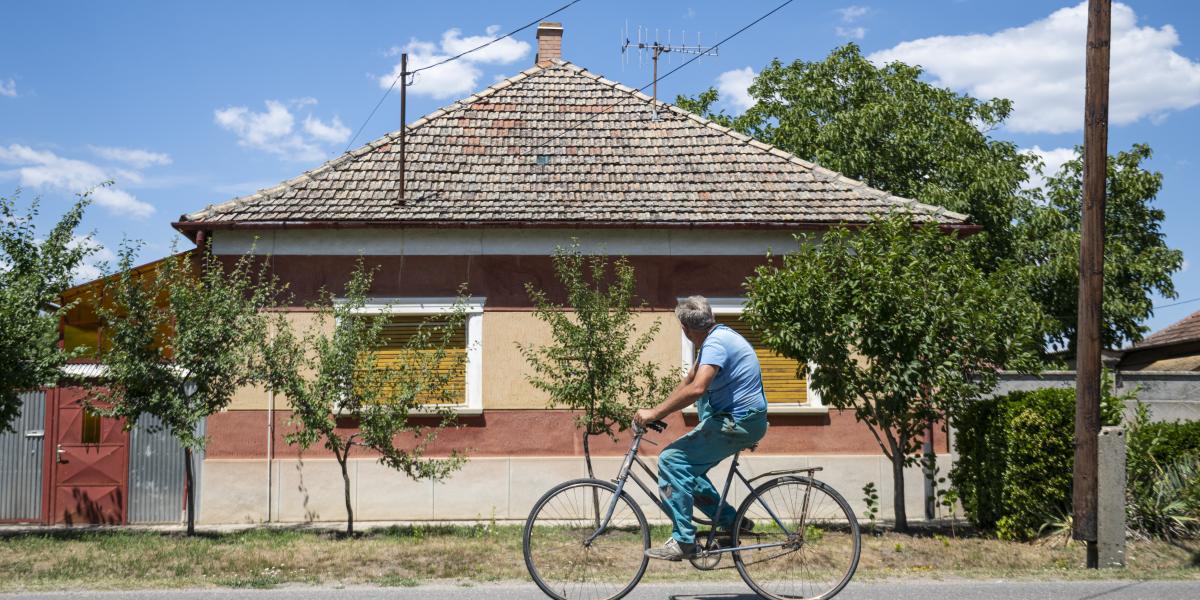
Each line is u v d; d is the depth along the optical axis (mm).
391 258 13578
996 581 7918
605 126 16047
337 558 8859
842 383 10961
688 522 6449
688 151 15539
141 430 13406
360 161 14922
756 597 6969
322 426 11445
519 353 13562
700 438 6410
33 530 12492
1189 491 10219
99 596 7270
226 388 11586
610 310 12508
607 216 13641
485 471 13438
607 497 6602
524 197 14273
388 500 13336
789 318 10859
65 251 11797
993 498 10695
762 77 26703
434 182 14578
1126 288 25203
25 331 11188
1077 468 9188
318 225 13305
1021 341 10742
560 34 18359
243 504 13234
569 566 6551
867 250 10938
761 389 6430
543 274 13672
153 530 12398
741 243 13812
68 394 13453
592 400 11789
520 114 16203
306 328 13359
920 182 24344
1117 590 7441
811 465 13680
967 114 26234
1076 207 25328
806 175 15102
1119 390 14367
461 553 9070
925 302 10539
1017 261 23609
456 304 12547
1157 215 26734
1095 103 9375
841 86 25969
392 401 11711
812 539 6758
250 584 7727
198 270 13375
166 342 11617
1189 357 24938
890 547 9461
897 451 11250
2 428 11648
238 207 13680
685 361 13578
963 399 10883
